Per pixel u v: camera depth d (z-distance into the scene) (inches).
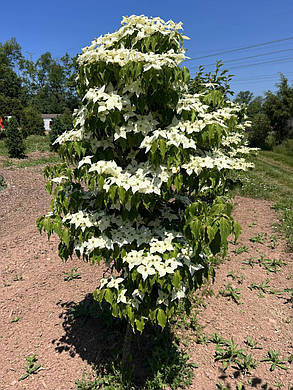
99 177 63.8
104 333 115.9
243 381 99.0
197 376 100.6
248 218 243.3
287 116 776.9
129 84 64.1
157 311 75.6
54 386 95.2
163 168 64.6
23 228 219.5
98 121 63.6
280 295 143.4
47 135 1021.8
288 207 266.1
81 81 70.7
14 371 100.7
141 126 64.1
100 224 71.9
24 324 121.2
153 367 99.7
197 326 122.3
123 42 68.1
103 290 76.0
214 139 64.2
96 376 98.7
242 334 119.5
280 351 111.4
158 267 66.2
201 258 75.6
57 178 77.0
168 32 65.3
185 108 65.3
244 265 170.6
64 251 83.7
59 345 111.5
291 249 186.5
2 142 759.1
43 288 143.9
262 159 657.0
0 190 333.7
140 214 79.6
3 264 164.6
